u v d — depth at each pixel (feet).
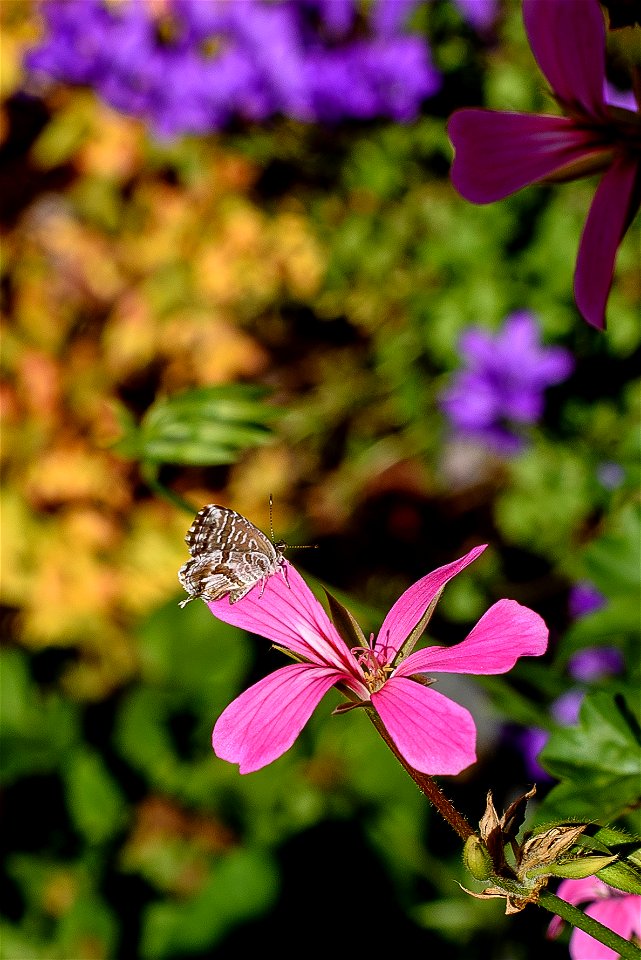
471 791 2.11
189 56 2.57
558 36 1.14
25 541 2.70
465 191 1.15
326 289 3.11
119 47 2.51
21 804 2.17
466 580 2.77
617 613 1.38
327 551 3.09
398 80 2.56
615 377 2.61
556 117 1.16
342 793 2.07
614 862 1.10
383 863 1.94
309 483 3.16
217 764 2.16
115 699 2.34
